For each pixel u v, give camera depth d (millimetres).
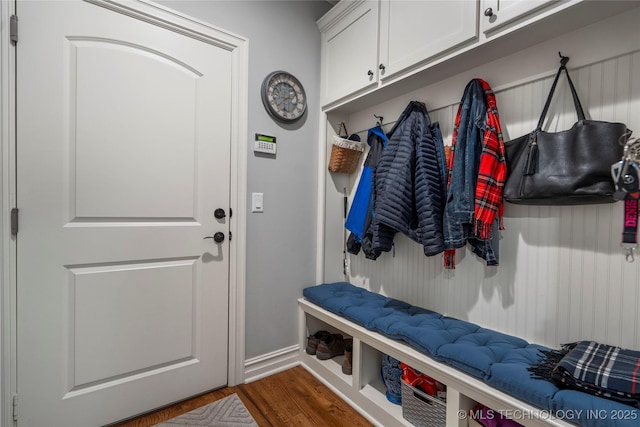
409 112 1690
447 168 1586
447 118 1643
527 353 1194
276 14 1967
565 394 926
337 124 2232
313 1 2148
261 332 1946
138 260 1537
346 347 1896
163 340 1609
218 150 1752
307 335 2092
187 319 1677
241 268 1841
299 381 1899
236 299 1832
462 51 1335
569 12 1079
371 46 1765
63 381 1371
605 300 1149
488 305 1488
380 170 1692
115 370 1488
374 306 1748
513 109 1393
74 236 1381
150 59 1539
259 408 1626
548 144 1179
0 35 1220
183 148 1642
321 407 1644
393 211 1559
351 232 2045
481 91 1403
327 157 2189
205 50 1695
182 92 1631
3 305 1244
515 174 1292
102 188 1437
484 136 1347
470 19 1283
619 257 1119
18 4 1254
